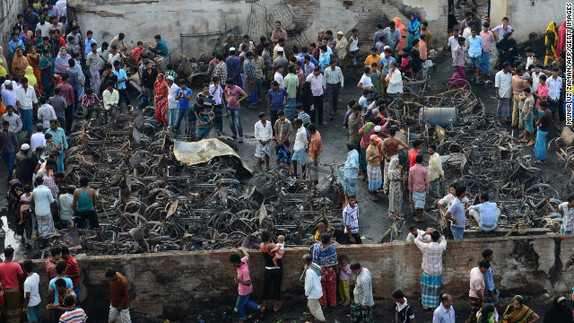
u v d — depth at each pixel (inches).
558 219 620.4
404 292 568.4
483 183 711.1
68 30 984.9
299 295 566.9
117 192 684.1
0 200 708.0
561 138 802.8
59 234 593.9
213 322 553.3
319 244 549.6
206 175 702.5
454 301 570.6
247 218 626.5
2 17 900.6
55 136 717.9
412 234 562.9
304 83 830.5
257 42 1018.1
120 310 523.2
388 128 730.8
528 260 565.9
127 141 756.6
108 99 831.1
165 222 621.3
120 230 628.4
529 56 896.3
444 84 939.3
